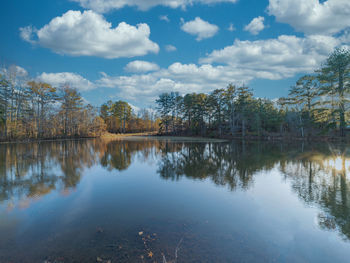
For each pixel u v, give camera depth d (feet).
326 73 94.79
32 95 110.73
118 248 12.67
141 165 42.34
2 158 50.03
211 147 79.20
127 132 255.70
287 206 19.93
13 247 12.97
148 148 77.61
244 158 49.83
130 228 15.42
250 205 20.24
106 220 16.83
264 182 28.58
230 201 21.38
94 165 42.32
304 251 12.55
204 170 36.83
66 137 134.92
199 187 26.48
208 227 15.58
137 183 28.58
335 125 94.02
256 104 150.10
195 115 184.55
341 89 90.84
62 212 18.56
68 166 41.04
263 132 135.44
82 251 12.42
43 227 15.65
